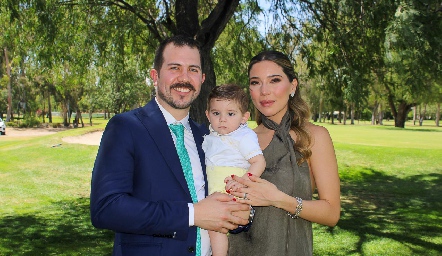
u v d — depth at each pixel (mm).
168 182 2168
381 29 7262
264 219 2539
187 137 2539
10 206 9227
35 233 6996
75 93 44938
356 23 7832
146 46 10234
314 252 6246
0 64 49281
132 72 10352
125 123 2197
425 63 6105
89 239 6668
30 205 9352
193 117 7391
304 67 9461
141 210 1945
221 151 2732
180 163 2258
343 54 8031
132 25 7910
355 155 15680
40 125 49031
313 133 2570
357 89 6988
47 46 8156
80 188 11422
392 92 8781
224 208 2107
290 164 2545
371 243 6652
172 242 2121
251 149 2613
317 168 2533
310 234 2646
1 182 12195
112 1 8133
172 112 2430
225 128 2785
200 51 2492
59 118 81500
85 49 8953
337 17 8555
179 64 2359
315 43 9070
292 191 2494
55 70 9258
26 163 15539
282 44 9328
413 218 8336
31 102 51031
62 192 10883
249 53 9750
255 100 2682
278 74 2590
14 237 6730
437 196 10633
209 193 2662
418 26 5805
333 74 8289
